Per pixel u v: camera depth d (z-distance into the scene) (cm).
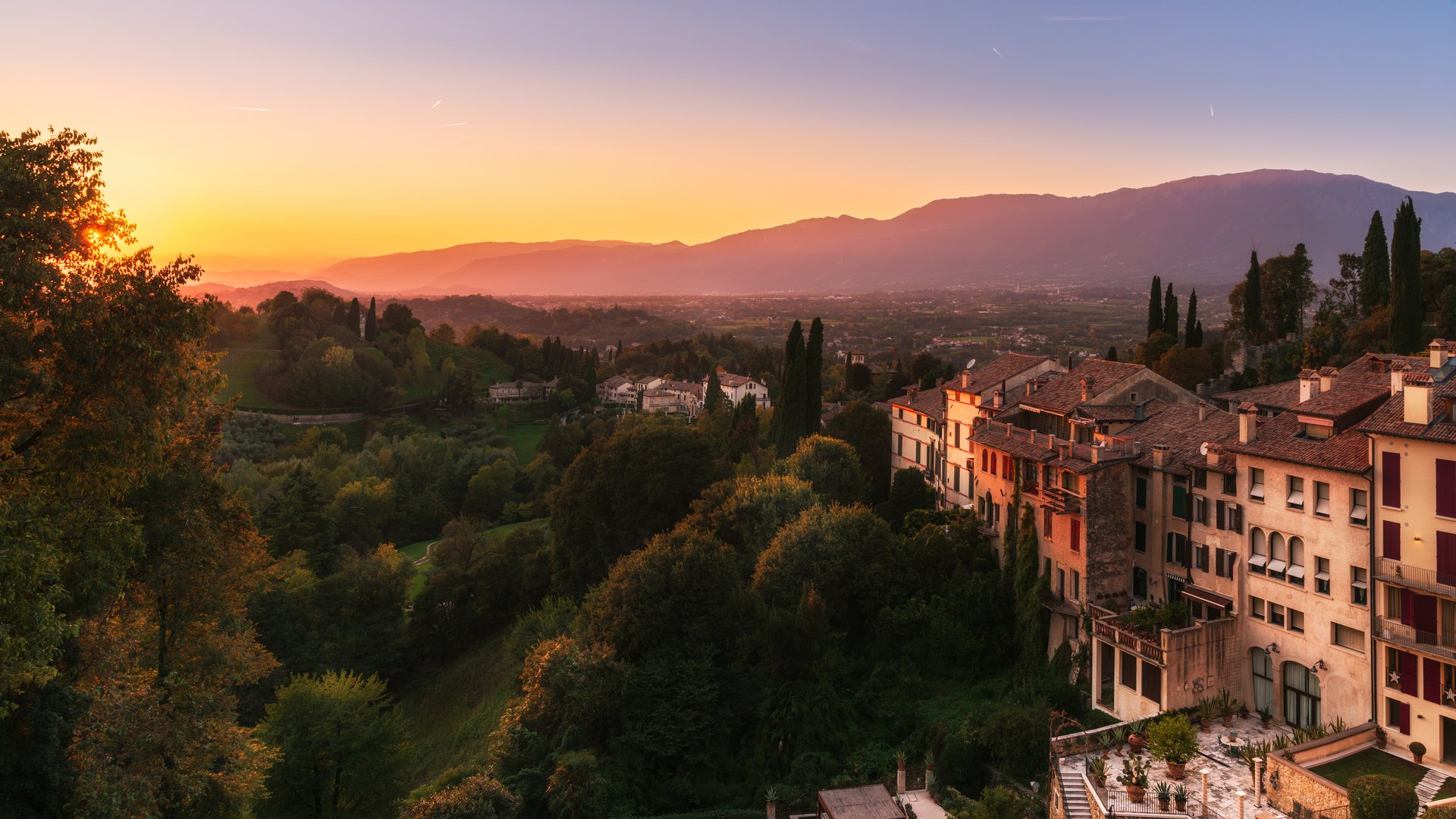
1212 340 19275
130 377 3494
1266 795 3866
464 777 5894
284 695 6262
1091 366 6831
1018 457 6097
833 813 4675
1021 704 5266
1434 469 3884
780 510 7675
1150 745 4188
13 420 3344
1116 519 5512
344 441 19488
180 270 3594
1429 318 9762
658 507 9450
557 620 8350
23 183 3142
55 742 3306
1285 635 4559
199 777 4069
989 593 6188
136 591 4106
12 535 2877
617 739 5928
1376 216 10644
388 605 9950
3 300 2955
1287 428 4750
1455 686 3819
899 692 5994
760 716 6034
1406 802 3109
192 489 4112
